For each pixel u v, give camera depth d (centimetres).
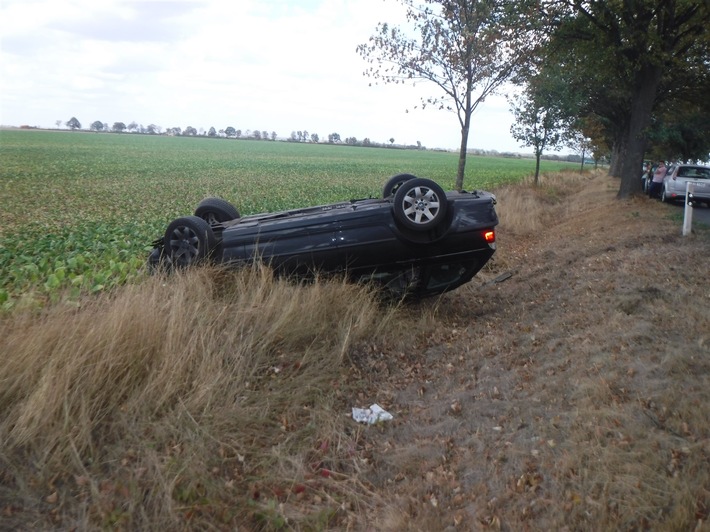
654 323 580
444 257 750
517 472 401
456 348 666
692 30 1780
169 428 442
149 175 4056
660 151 3988
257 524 383
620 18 1769
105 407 450
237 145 11331
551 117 2875
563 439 420
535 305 802
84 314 523
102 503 371
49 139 9738
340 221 743
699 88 2211
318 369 582
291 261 745
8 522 351
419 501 400
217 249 757
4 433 405
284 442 466
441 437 476
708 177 2052
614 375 482
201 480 400
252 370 547
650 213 1555
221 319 595
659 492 347
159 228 1447
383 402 556
